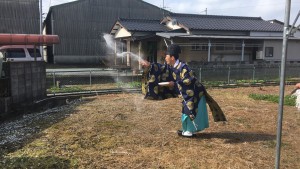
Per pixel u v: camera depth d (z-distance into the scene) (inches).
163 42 796.6
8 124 301.6
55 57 1245.7
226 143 225.1
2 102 321.7
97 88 551.8
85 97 471.8
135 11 1385.3
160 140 233.1
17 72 356.2
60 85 581.3
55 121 304.7
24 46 645.9
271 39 832.3
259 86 627.8
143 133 253.3
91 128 270.5
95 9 1304.1
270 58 847.7
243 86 621.9
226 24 895.7
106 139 237.0
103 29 1317.7
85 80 652.7
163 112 336.8
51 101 424.2
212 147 216.1
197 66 713.0
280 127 131.7
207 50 791.1
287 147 215.6
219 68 675.4
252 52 853.8
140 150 210.7
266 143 224.8
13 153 207.3
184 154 201.8
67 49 1262.3
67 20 1259.2
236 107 371.2
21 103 365.4
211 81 658.2
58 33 1248.2
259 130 262.2
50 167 180.5
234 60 824.9
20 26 1168.8
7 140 241.8
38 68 413.1
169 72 229.9
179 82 225.6
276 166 135.5
